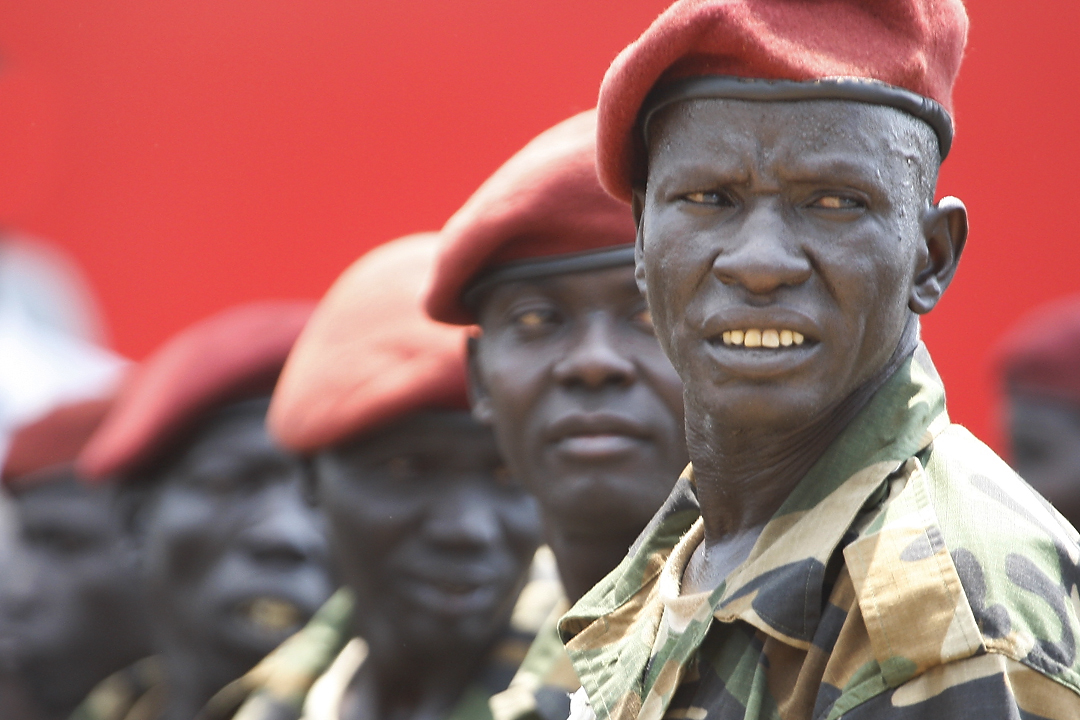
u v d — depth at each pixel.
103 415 14.06
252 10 19.12
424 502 9.19
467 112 17.91
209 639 11.40
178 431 11.61
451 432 9.18
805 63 4.84
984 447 5.10
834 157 4.82
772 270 4.77
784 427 4.94
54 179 19.94
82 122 19.86
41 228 20.11
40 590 13.89
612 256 7.58
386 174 18.42
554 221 7.61
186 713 11.54
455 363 9.17
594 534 7.63
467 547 9.09
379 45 18.36
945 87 5.21
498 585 9.23
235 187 19.23
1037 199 16.64
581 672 5.84
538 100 17.47
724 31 4.91
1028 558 4.54
